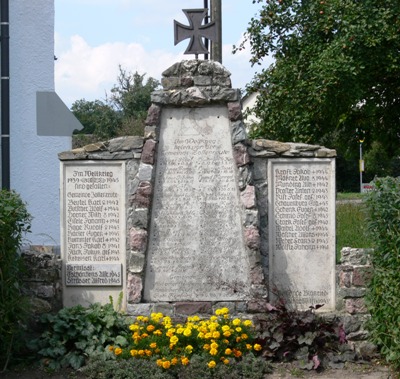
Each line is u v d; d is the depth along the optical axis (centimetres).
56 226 1507
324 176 1016
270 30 1880
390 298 859
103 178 1026
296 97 1792
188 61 1019
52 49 1498
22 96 1491
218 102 1014
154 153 1009
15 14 1483
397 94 1944
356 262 979
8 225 875
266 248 1016
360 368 898
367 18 1733
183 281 1007
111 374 863
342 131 2097
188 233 1009
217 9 1753
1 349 898
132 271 999
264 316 941
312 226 1016
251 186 1000
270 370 884
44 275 981
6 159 1396
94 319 943
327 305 1011
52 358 915
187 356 884
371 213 898
